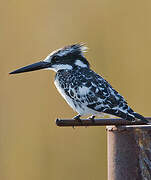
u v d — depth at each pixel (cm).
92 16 1259
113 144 641
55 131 1195
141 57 1227
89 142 1195
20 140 1183
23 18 1266
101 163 1184
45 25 1262
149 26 1241
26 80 1232
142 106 1208
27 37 1255
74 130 1200
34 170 1162
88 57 1239
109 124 666
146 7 1248
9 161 1169
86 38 1248
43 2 1274
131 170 623
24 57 1248
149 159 616
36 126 1194
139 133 620
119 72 1228
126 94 1220
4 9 1270
